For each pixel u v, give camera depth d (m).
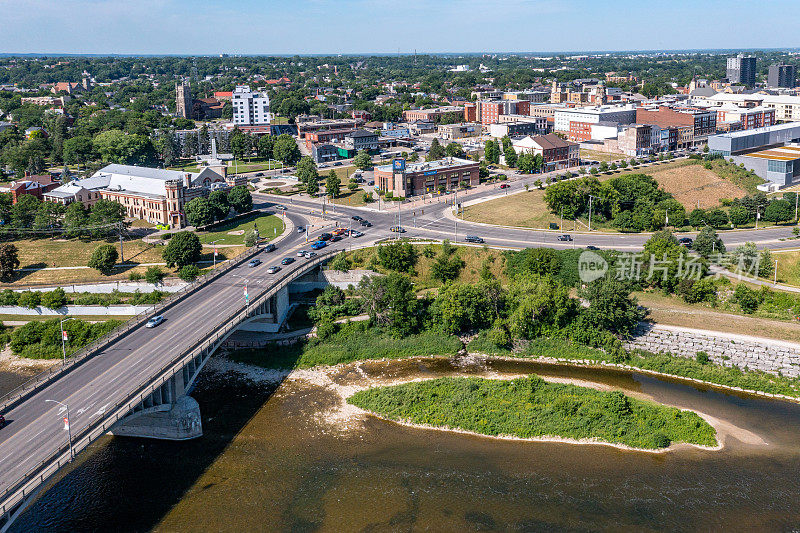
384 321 173.00
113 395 113.06
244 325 172.75
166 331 141.38
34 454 96.06
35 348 166.50
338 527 101.69
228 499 108.31
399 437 125.75
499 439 124.62
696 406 137.12
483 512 104.44
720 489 109.56
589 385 147.50
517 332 164.00
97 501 108.06
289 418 133.38
